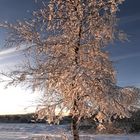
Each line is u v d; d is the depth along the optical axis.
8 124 63.50
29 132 37.97
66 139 9.98
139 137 29.81
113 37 9.97
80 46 9.77
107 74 9.70
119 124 32.84
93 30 9.86
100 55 9.86
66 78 9.40
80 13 9.80
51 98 9.88
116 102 9.66
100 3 9.84
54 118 10.02
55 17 9.91
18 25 9.77
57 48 9.79
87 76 9.30
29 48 9.77
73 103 9.66
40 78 9.66
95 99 9.52
